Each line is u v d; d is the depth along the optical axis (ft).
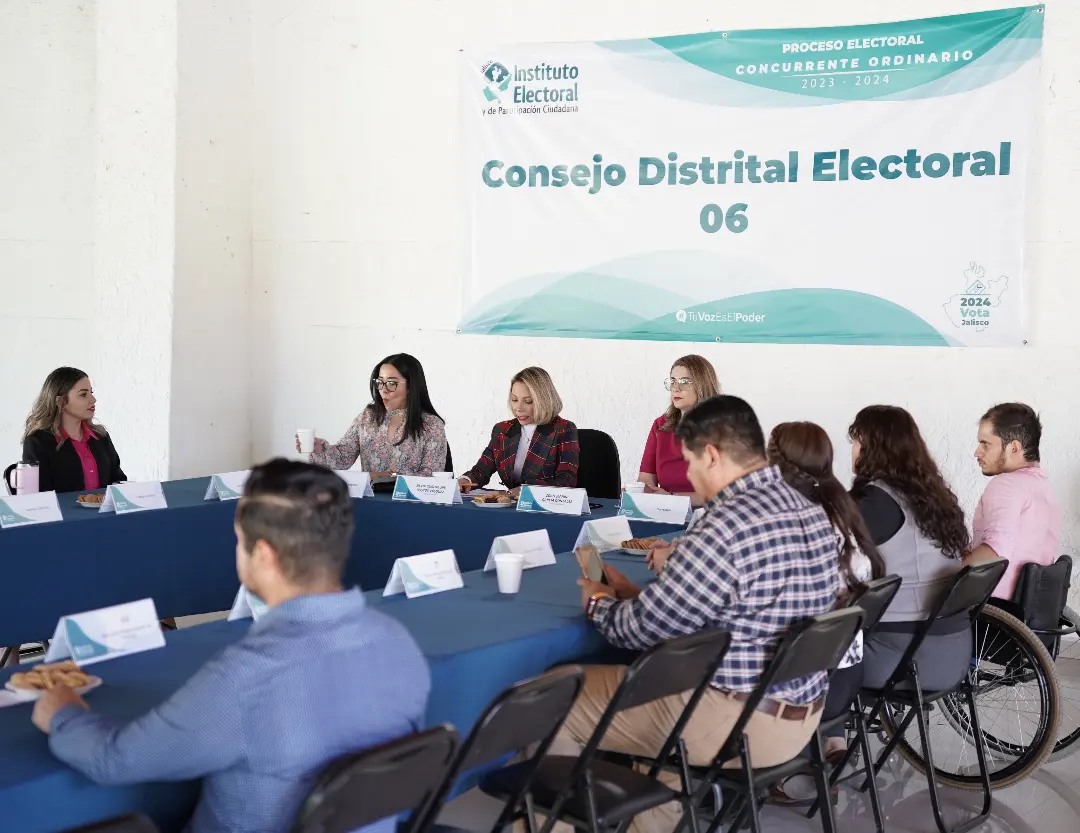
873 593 8.63
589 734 8.19
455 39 18.75
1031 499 11.11
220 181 19.81
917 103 15.90
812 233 16.69
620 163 17.83
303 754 5.21
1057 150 15.24
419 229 19.29
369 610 5.63
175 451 19.36
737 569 7.54
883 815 10.43
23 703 6.16
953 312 15.93
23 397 20.93
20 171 20.56
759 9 16.79
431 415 15.26
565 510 12.51
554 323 18.48
